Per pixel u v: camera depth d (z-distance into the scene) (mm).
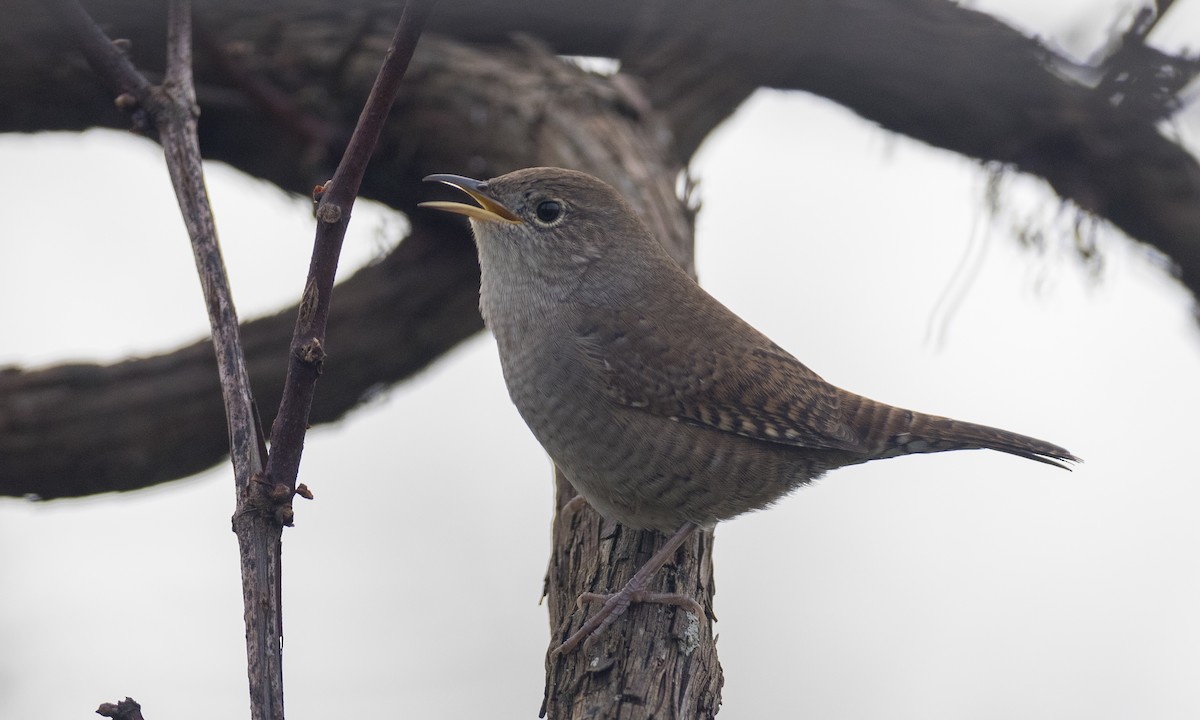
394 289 11312
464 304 11406
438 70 10719
